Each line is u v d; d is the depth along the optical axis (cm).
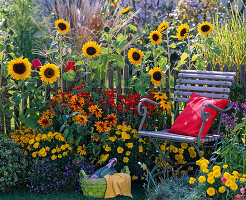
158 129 456
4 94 457
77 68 475
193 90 448
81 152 421
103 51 477
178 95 460
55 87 470
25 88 473
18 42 998
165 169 405
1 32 484
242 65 439
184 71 457
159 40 472
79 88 445
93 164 441
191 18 879
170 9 1037
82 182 384
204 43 513
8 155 393
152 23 977
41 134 423
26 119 448
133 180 436
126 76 473
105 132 421
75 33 710
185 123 400
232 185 308
